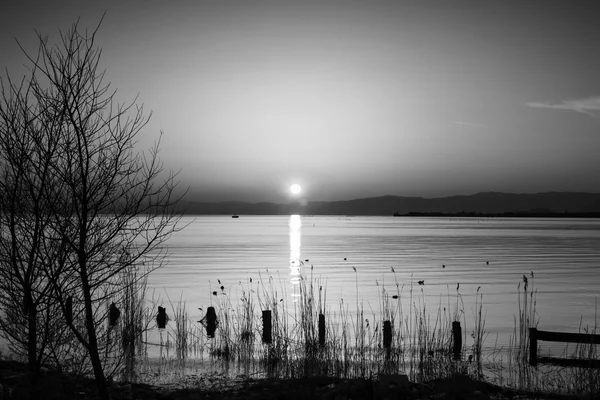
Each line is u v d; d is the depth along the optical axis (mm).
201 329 17828
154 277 32406
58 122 6371
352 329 17281
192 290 26828
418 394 9141
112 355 11188
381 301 23672
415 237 92438
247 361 13453
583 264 42156
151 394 9102
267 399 8859
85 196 6266
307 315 14023
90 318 6445
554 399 9633
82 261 6352
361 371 11758
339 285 29141
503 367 12805
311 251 57250
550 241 78875
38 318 7496
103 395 6449
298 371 11805
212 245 67812
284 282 30250
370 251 57625
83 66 6398
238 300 23766
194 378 11242
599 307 22422
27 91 6371
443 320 19391
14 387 7277
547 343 15906
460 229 139125
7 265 6879
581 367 11156
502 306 22609
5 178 6512
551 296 25500
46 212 6605
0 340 11188
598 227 159250
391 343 14422
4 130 6328
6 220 6574
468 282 30562
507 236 96250
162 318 17953
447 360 12609
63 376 7730
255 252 55312
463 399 9164
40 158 6352
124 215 6664
